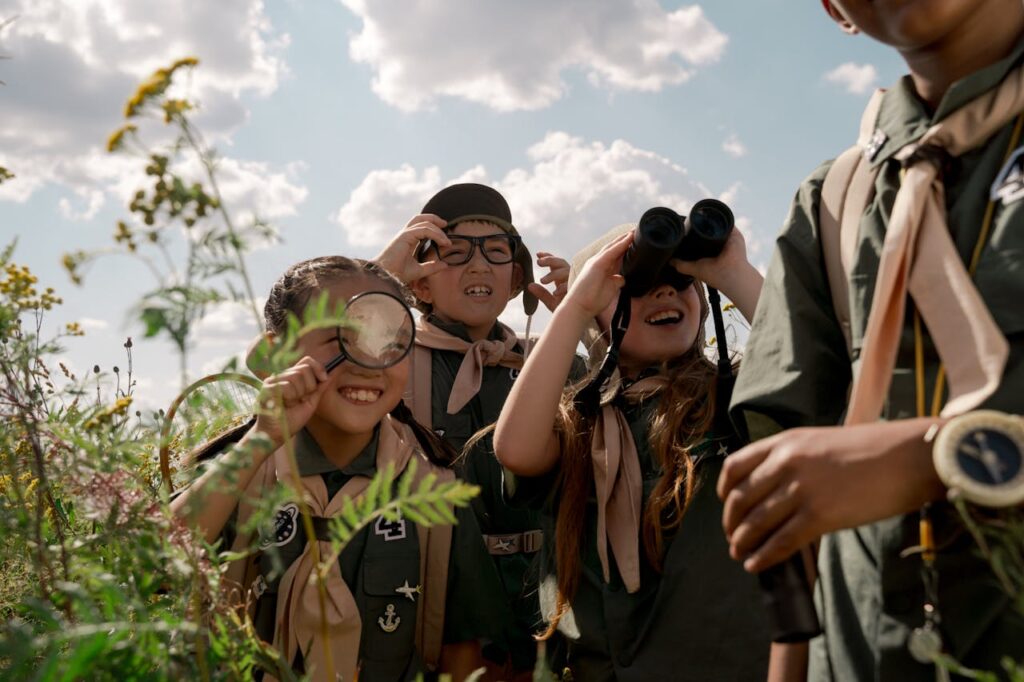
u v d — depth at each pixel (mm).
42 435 1354
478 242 3350
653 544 2055
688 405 2123
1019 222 1019
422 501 1124
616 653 2018
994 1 1080
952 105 1104
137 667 1111
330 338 2156
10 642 1005
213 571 1251
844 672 1167
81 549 1314
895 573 1062
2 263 1323
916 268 1075
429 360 3182
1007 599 963
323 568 1127
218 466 1122
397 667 2154
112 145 1020
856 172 1299
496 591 2359
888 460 923
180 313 982
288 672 1253
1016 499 850
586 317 2154
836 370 1322
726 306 2496
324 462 2188
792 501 948
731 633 1949
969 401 963
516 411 2115
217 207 1018
